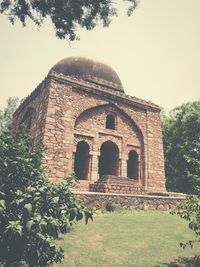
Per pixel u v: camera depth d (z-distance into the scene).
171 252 5.22
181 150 20.55
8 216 3.14
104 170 15.06
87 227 6.74
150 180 13.59
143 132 14.34
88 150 12.48
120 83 16.28
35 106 13.39
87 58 16.06
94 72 15.36
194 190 4.71
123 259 4.72
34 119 13.04
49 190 3.48
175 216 9.38
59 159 11.03
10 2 6.23
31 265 3.36
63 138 11.44
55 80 12.09
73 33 6.82
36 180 3.63
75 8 6.43
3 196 3.36
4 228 3.11
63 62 16.03
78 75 14.93
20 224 3.04
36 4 6.26
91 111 13.02
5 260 3.36
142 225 7.40
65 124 11.70
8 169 3.44
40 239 3.24
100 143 12.88
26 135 3.96
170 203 11.10
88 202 9.02
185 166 20.39
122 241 5.77
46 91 12.10
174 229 7.17
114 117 13.81
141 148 14.16
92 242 5.57
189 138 20.56
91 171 12.21
